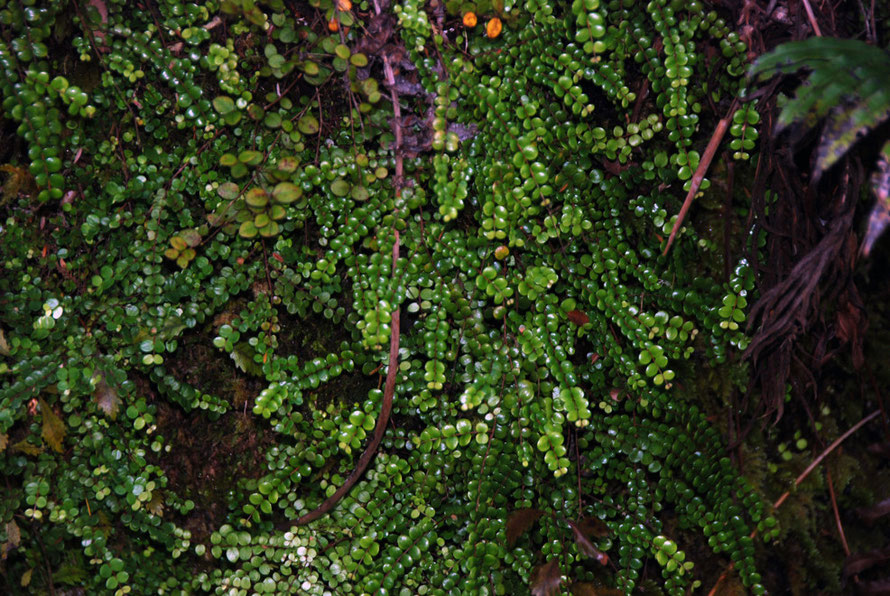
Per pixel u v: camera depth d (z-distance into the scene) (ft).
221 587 3.33
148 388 3.40
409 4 3.16
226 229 3.24
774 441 3.54
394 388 3.31
